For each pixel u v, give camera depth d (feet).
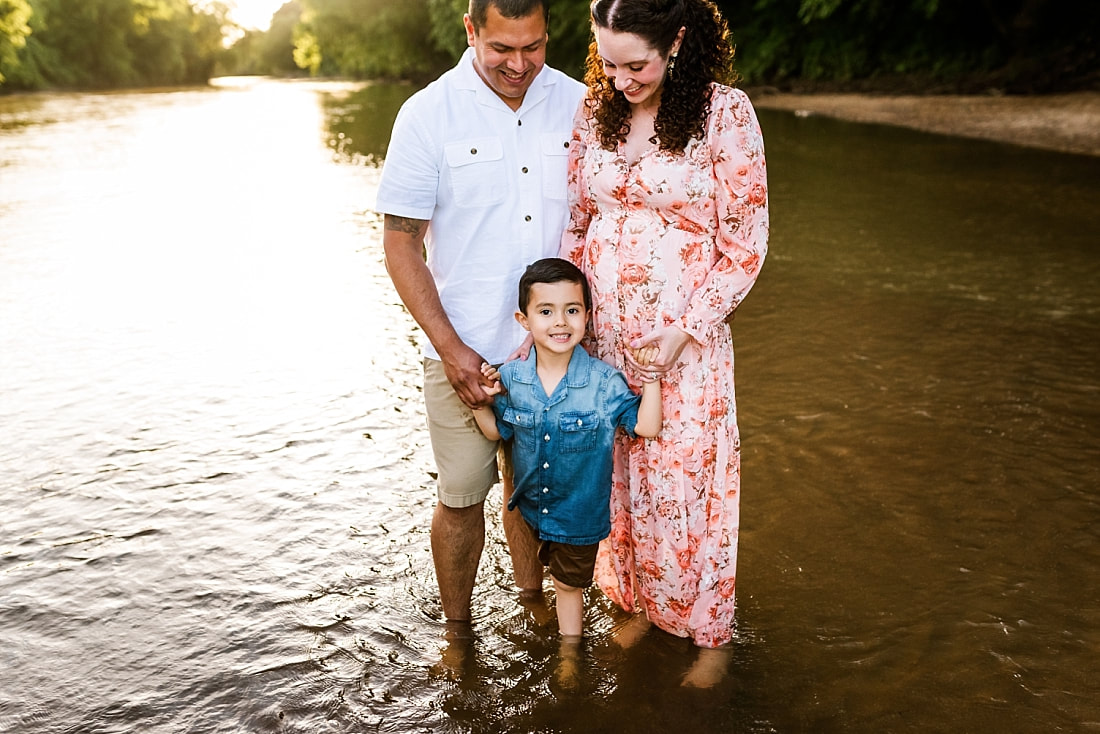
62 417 14.85
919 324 18.98
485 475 9.55
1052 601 10.00
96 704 8.50
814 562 10.80
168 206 34.50
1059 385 15.62
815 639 9.50
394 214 8.88
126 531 11.46
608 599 10.36
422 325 8.91
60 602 10.03
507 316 9.36
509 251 9.18
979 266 23.38
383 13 130.72
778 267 23.67
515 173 9.04
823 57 83.10
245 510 11.94
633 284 8.70
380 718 8.37
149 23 205.46
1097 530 11.29
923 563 10.73
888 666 9.05
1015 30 67.26
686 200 8.42
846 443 13.69
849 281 22.26
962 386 15.67
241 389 16.01
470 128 8.86
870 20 79.92
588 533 9.02
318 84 166.30
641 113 8.44
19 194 37.63
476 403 8.89
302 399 15.56
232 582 10.41
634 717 8.41
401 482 12.70
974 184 35.14
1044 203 31.17
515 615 10.00
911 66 78.48
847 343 17.95
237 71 317.22
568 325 8.53
